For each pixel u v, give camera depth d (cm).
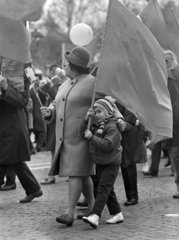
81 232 540
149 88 590
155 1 738
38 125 1334
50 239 514
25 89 663
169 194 760
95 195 639
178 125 731
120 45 582
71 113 579
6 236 532
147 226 559
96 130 571
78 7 3291
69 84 593
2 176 704
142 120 584
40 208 674
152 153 955
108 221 577
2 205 700
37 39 3128
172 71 743
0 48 602
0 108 678
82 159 573
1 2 597
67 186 860
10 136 673
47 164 1157
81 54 585
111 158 560
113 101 576
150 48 601
